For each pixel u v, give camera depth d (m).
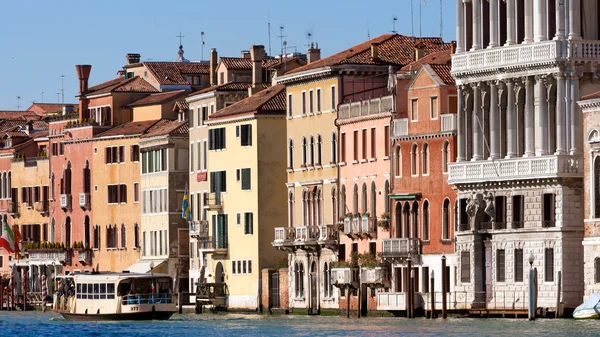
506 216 169.62
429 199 181.88
